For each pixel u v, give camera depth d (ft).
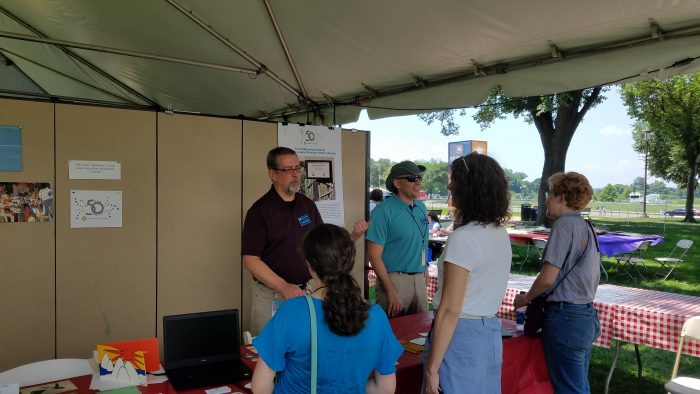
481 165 5.67
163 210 10.45
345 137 13.08
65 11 15.72
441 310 5.50
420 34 10.94
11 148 8.85
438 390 5.56
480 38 10.43
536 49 10.43
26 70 23.45
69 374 6.47
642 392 11.84
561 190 7.78
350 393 4.24
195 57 15.85
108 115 9.82
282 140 11.92
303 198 9.02
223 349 6.40
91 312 9.72
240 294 11.48
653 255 39.11
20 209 8.98
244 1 11.59
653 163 89.56
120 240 9.98
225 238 11.25
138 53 13.00
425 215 10.36
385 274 9.67
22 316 9.07
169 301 10.57
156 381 5.76
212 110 21.49
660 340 9.66
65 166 9.40
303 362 4.16
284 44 12.92
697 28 8.29
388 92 14.48
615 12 8.44
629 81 9.43
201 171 10.89
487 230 5.66
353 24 11.28
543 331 7.80
